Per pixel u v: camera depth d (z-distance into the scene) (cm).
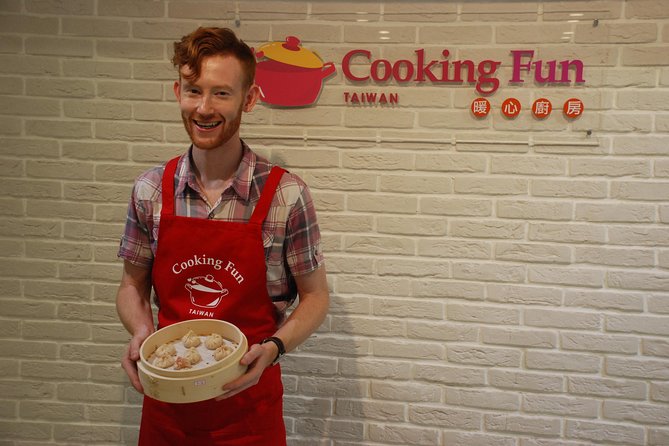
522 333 201
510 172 195
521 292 199
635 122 188
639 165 190
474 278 200
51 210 206
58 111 201
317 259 144
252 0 194
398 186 198
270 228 137
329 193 200
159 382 112
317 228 144
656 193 190
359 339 206
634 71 187
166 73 199
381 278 203
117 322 210
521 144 193
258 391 142
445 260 200
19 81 200
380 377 207
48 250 207
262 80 196
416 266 201
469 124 194
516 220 196
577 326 198
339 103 196
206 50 121
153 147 202
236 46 125
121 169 203
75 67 199
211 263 135
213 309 136
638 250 193
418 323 204
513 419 204
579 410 202
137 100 200
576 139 191
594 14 186
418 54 191
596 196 193
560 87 189
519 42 189
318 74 194
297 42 194
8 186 205
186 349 123
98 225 206
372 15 192
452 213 198
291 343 134
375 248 202
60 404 214
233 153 137
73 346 211
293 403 210
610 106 189
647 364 197
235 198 137
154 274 139
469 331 203
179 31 196
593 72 188
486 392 204
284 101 196
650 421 199
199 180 140
